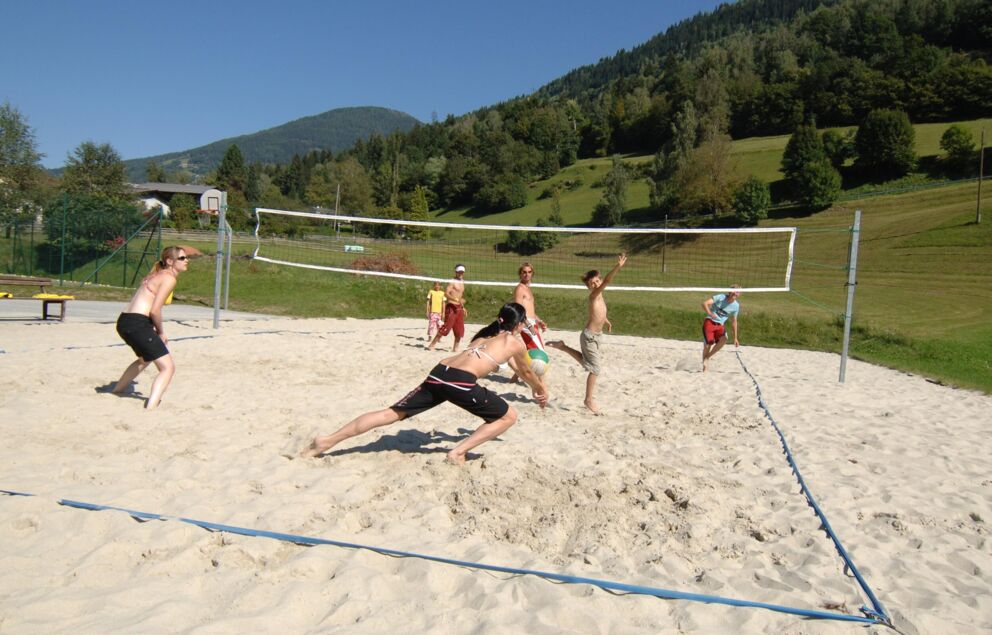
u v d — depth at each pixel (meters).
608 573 2.97
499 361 4.45
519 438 5.20
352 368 8.34
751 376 9.42
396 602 2.59
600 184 79.00
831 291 24.83
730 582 2.93
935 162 56.56
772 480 4.49
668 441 5.38
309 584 2.67
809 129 57.81
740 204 47.94
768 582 2.98
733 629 2.54
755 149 71.94
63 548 2.91
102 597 2.48
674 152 72.50
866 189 55.12
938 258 29.41
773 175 61.91
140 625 2.28
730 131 87.00
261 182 114.94
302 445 4.62
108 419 5.04
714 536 3.46
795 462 4.89
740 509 3.86
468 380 4.28
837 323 17.67
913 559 3.32
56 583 2.61
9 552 2.84
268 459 4.35
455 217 78.81
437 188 89.38
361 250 29.58
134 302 5.55
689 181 53.75
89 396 5.72
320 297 19.94
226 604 2.51
